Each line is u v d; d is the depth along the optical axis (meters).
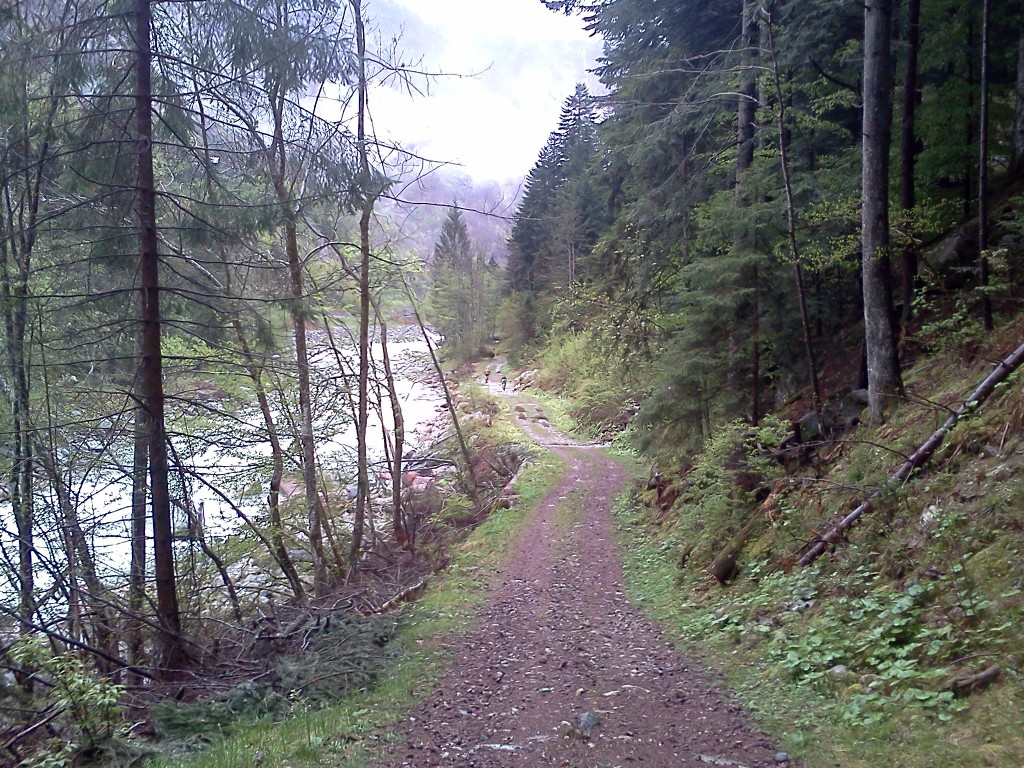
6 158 9.02
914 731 4.55
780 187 12.39
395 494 16.05
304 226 11.63
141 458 10.59
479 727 5.96
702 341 12.64
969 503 6.92
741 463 10.93
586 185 37.03
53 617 10.23
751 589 8.61
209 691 8.16
